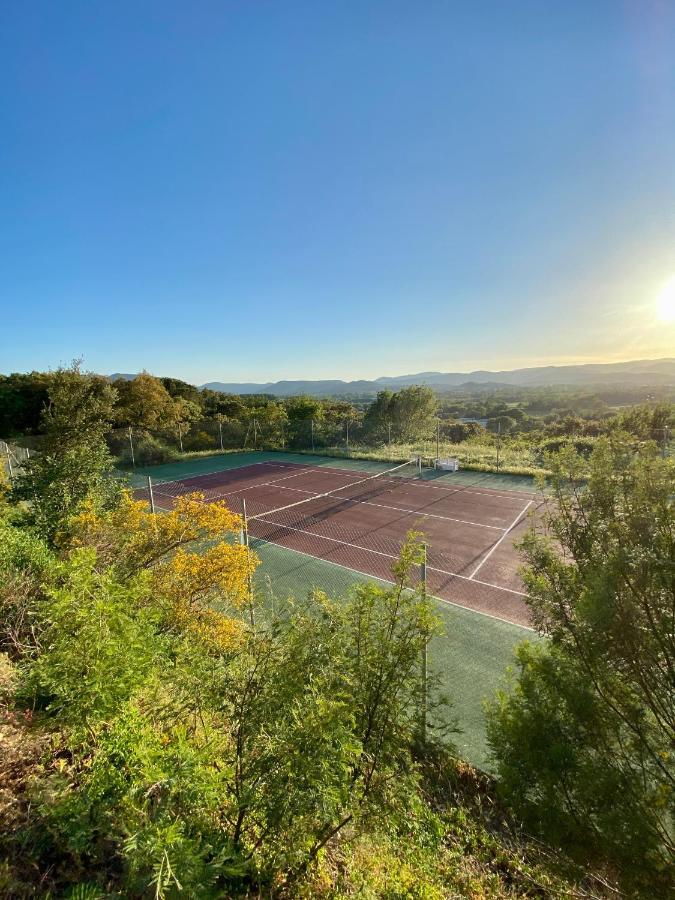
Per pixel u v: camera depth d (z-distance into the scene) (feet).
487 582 32.94
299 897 8.48
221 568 21.01
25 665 13.53
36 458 32.94
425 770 14.78
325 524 47.91
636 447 9.54
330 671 9.75
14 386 107.04
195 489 65.67
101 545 22.06
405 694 10.87
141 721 8.56
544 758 9.50
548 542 10.77
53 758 10.18
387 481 67.92
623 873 8.50
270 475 75.15
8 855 7.71
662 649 8.43
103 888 7.24
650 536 8.58
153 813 7.27
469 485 63.87
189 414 122.62
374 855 9.83
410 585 11.49
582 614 8.75
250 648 10.48
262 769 8.24
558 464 10.46
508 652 23.77
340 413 127.03
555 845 9.25
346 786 8.12
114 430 88.17
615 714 9.29
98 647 9.04
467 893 10.62
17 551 19.12
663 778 8.71
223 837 8.02
